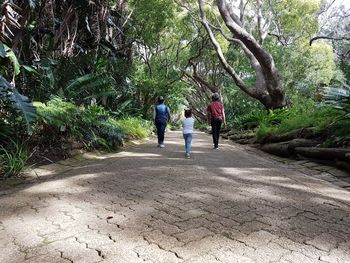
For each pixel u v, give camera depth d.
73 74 9.42
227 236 2.98
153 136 15.55
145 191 4.45
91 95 9.75
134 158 7.50
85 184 4.87
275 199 4.16
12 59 6.39
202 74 34.22
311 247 2.80
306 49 22.50
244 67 27.03
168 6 18.78
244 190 4.58
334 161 6.49
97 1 9.72
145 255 2.63
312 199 4.25
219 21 25.02
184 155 8.18
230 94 26.70
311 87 20.88
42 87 8.43
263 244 2.83
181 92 25.42
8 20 6.43
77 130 7.85
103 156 8.01
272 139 9.51
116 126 9.85
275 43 25.97
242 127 16.11
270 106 16.27
